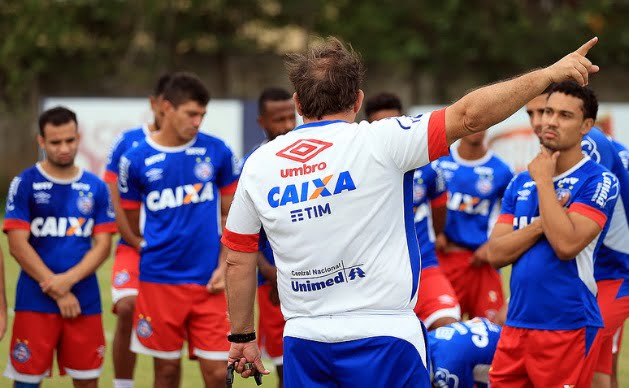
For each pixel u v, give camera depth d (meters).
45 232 10.29
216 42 47.28
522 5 46.06
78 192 10.41
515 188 8.52
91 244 10.62
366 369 6.16
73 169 10.47
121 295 11.50
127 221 10.70
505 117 6.01
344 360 6.22
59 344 10.44
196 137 10.48
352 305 6.17
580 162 8.11
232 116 32.12
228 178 10.59
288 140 6.39
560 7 46.56
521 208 8.37
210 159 10.43
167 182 10.30
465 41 45.84
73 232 10.37
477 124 6.03
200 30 47.00
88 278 10.42
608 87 45.22
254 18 47.69
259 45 48.31
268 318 11.15
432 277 11.20
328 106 6.36
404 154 6.12
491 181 12.33
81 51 44.09
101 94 44.59
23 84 41.84
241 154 32.12
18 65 41.22
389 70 46.06
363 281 6.16
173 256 10.25
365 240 6.13
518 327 8.12
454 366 7.88
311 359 6.31
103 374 13.02
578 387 8.02
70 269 10.28
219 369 10.23
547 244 8.02
